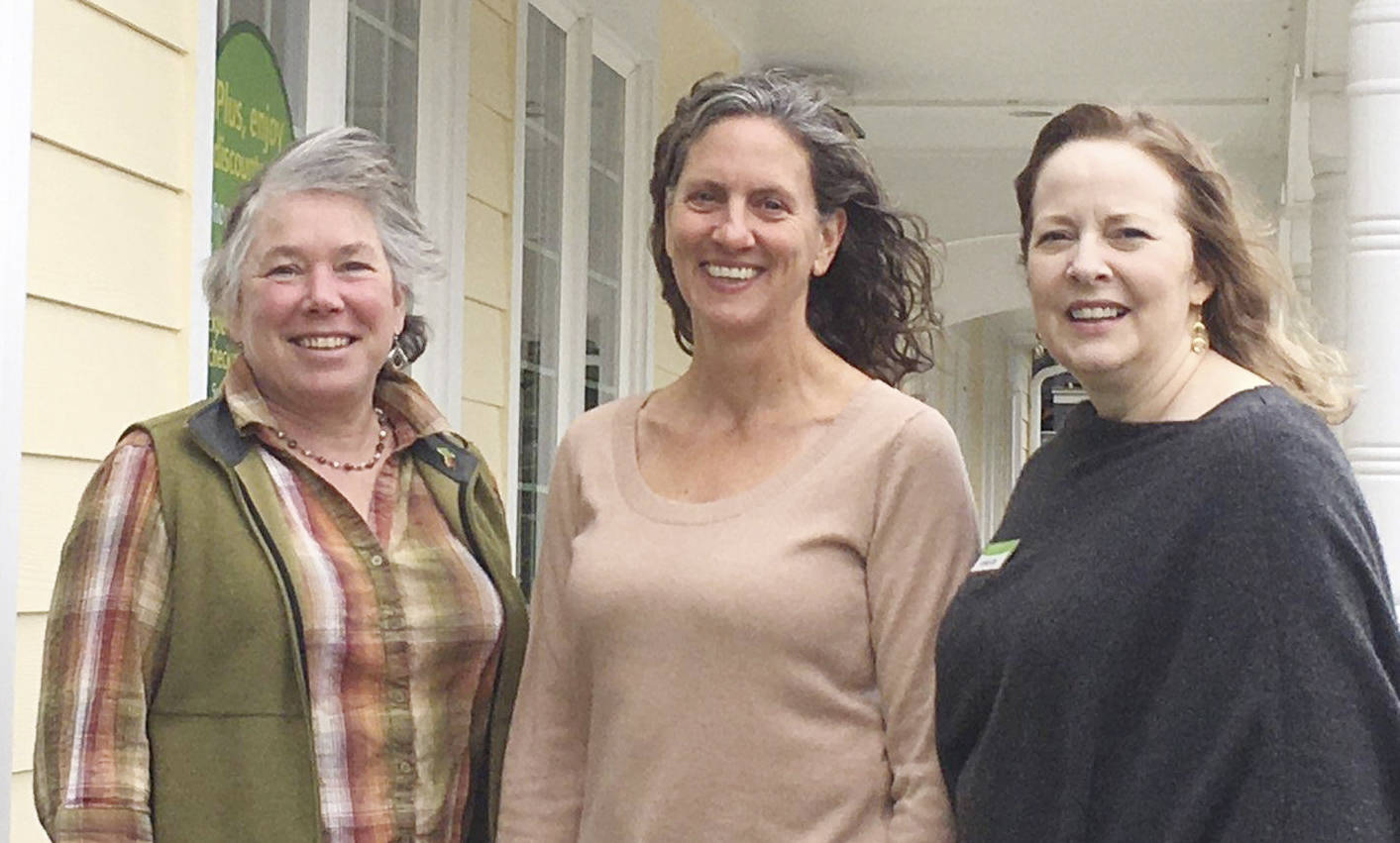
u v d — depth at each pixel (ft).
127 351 11.14
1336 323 19.45
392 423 8.71
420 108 16.52
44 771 7.50
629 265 22.75
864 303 9.04
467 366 17.51
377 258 8.30
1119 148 7.40
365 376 8.30
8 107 9.87
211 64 11.92
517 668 8.77
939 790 7.77
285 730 7.80
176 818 7.67
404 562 8.30
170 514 7.79
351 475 8.44
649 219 23.00
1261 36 26.89
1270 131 34.06
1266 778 6.53
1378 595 6.68
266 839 7.71
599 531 8.36
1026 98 31.68
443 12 16.62
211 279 8.32
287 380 8.18
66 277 10.53
